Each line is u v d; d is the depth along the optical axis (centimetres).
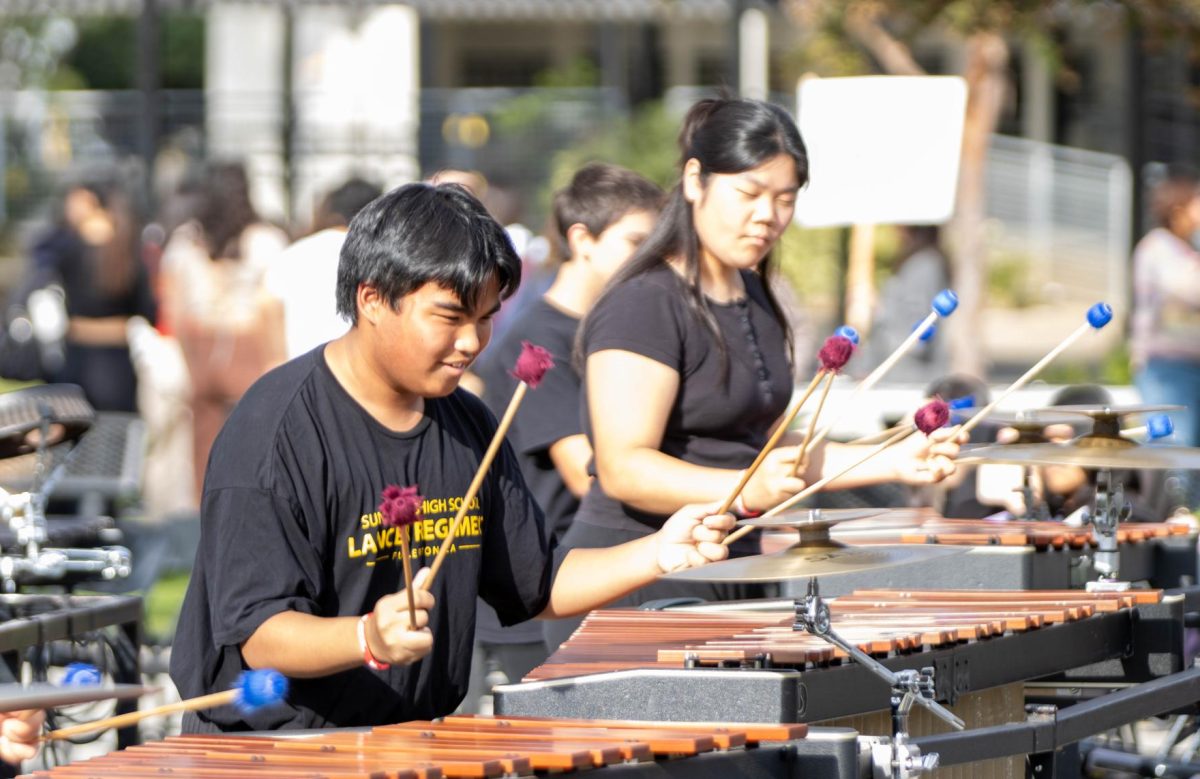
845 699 1114
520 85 8400
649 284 1476
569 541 1608
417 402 1135
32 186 6419
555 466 1859
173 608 3222
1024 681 1366
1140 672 1472
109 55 9906
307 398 1088
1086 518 1725
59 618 1483
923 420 1186
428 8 6131
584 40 8319
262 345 3325
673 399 1476
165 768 920
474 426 1181
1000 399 1417
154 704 2428
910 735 1222
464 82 8394
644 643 1195
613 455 1441
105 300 3350
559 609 1218
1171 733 1902
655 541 1189
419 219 1044
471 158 6212
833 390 3353
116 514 2539
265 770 904
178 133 6391
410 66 6981
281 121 6350
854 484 1523
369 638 977
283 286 2686
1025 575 1510
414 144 6234
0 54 9744
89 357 3362
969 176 4541
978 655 1257
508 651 1934
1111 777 1959
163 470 3525
